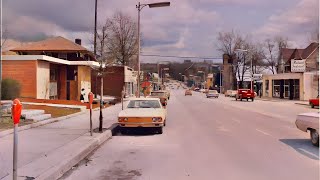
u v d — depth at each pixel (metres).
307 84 58.62
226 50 103.12
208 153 11.51
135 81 76.25
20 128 15.42
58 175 8.59
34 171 8.34
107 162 10.27
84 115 23.61
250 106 42.16
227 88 121.56
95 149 12.45
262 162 10.09
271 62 96.44
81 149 11.24
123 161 10.38
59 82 39.53
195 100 60.59
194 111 32.41
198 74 185.38
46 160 9.55
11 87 25.09
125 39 67.00
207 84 156.00
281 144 13.30
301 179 8.26
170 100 60.06
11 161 9.34
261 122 22.02
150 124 16.14
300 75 59.38
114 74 60.66
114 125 18.09
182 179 8.29
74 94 40.22
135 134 16.41
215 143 13.58
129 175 8.70
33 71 31.30
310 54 70.50
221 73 130.50
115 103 40.75
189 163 10.01
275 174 8.72
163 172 8.98
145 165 9.82
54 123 18.53
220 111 32.47
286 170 9.13
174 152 11.76
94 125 18.00
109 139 14.89
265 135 15.84
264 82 77.94
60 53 49.25
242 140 14.33
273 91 73.38
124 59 67.44
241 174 8.72
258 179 8.25
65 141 12.80
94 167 9.62
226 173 8.83
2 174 8.03
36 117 18.30
